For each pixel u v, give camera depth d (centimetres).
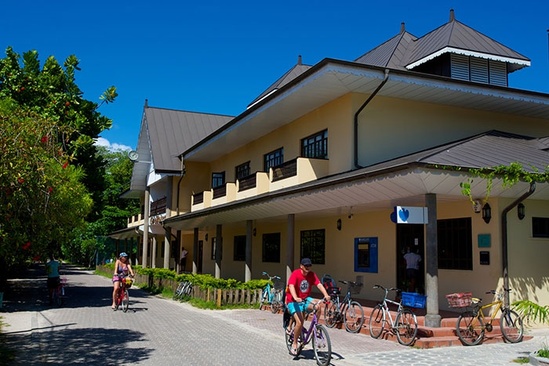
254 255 2538
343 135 1666
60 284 1883
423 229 1457
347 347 1034
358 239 1708
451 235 1362
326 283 1366
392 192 1162
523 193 1235
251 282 1823
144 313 1614
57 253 1930
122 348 1024
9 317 1500
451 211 1363
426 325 1100
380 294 1586
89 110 2131
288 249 1680
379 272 1599
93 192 2561
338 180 1226
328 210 1596
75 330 1255
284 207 1630
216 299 1739
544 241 1297
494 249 1240
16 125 906
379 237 1609
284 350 1012
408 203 1395
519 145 1430
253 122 2078
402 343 1055
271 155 2261
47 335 1179
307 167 1738
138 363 888
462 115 1783
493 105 1742
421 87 1554
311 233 2016
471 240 1302
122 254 1731
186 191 3103
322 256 1923
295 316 922
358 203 1342
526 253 1267
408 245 1503
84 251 5522
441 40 1867
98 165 2567
